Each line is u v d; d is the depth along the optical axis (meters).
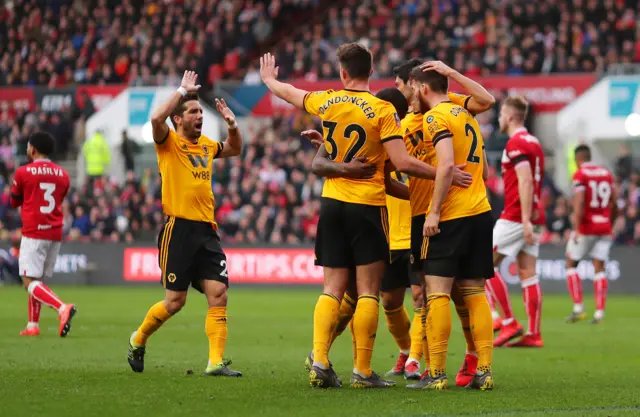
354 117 18.48
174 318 38.28
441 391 18.48
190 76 21.16
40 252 30.75
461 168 18.83
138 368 21.09
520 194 28.00
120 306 44.72
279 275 60.53
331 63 77.25
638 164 64.69
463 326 20.08
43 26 89.19
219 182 68.62
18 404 16.30
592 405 16.80
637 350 27.64
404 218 21.42
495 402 17.02
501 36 75.00
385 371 22.83
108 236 65.69
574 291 38.22
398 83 21.08
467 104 19.39
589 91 64.69
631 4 77.44
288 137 70.62
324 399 17.19
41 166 30.84
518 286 55.66
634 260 55.28
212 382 19.44
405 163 18.27
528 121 66.19
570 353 26.80
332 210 18.69
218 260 20.97
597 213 37.88
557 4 77.56
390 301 21.56
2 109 78.94
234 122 21.59
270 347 27.69
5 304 45.59
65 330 29.84
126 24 87.88
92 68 84.00
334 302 18.77
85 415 15.29
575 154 38.12
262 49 86.12
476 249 18.89
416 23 79.50
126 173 69.31
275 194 64.81
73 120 76.88
